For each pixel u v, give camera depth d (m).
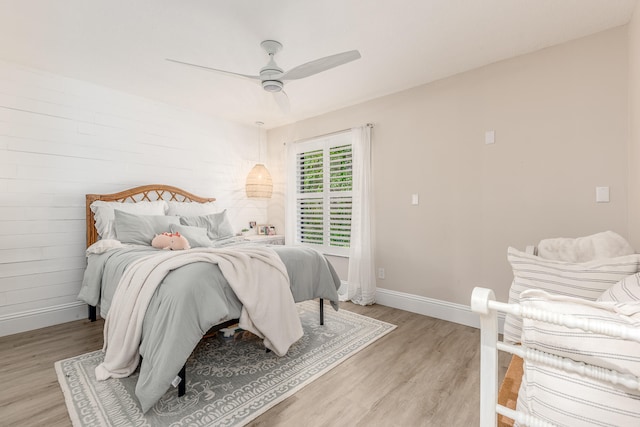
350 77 2.96
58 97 2.89
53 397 1.71
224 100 3.57
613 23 2.12
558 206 2.39
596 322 0.53
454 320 2.92
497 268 2.69
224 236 3.56
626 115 2.12
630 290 1.00
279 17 2.04
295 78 2.30
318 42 2.35
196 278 1.74
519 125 2.56
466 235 2.86
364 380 1.92
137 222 2.85
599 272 1.26
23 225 2.71
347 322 2.89
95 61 2.65
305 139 4.25
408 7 1.95
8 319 2.60
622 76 2.14
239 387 1.82
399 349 2.35
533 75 2.50
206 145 4.08
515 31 2.22
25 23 2.11
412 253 3.22
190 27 2.16
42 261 2.80
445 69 2.81
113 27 2.16
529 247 1.90
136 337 1.75
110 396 1.71
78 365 2.05
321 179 4.09
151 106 3.54
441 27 2.17
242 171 4.50
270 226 4.68
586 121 2.28
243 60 2.64
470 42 2.36
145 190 3.40
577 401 0.58
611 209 2.18
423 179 3.13
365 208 3.45
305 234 4.30
